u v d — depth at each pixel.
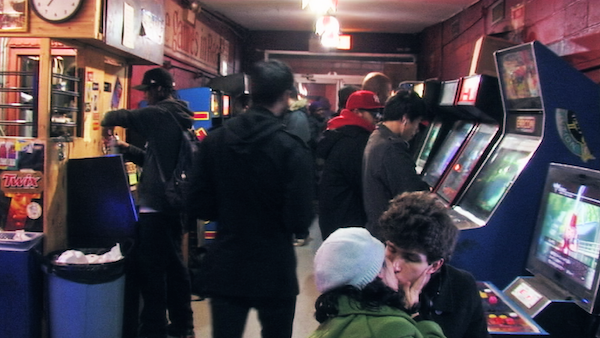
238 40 9.48
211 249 2.06
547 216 2.47
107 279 2.75
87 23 2.68
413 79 9.55
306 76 9.89
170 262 3.22
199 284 2.07
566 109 2.59
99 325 2.75
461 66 6.75
